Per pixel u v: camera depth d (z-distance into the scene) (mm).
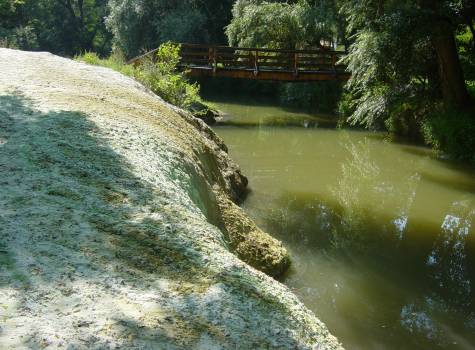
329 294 5617
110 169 4332
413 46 13625
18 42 41406
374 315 5258
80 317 2414
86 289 2643
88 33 47344
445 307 5535
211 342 2531
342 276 6094
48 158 4242
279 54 23172
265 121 18844
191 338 2510
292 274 6004
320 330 3225
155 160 5000
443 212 8914
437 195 9898
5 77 7227
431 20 12586
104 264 2926
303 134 16203
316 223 7895
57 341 2209
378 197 9617
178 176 5109
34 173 3910
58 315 2395
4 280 2553
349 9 14555
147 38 31484
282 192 9477
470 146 12508
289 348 2781
